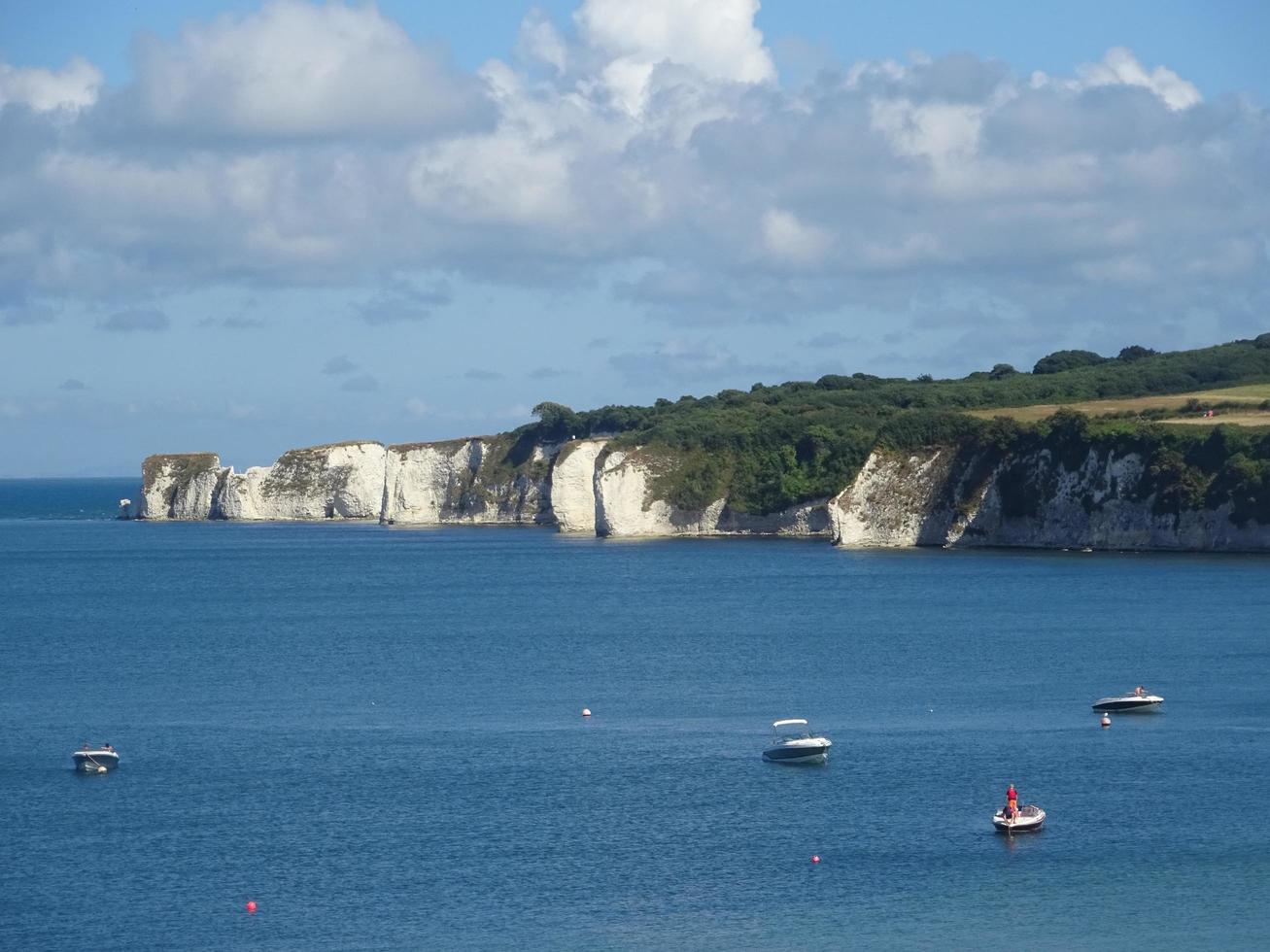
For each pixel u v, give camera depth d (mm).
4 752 158500
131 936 103625
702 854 119000
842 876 113562
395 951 100625
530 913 106938
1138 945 100562
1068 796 133250
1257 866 114312
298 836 125250
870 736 158375
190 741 162875
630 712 175250
